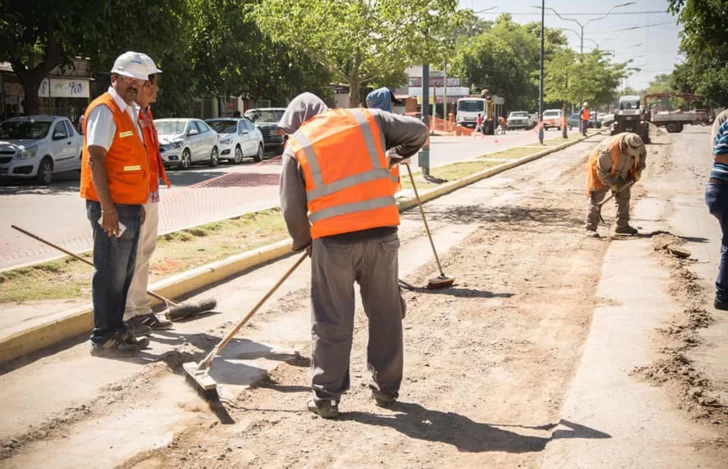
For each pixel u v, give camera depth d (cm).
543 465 402
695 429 446
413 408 493
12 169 1898
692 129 6506
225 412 482
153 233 652
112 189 581
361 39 1425
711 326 662
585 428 448
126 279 600
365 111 486
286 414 482
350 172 468
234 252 953
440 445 438
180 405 490
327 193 466
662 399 489
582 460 406
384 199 475
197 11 3388
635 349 588
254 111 3450
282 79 4322
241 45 3606
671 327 646
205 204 1492
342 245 465
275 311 720
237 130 2845
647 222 1273
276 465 410
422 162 1884
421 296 779
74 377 536
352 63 1496
